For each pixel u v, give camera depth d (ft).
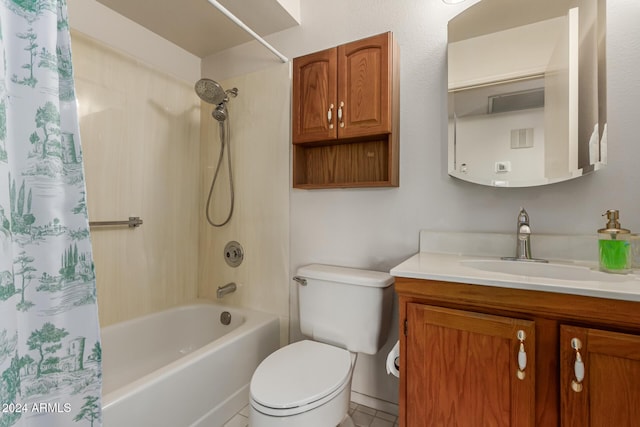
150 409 3.51
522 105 3.93
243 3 5.10
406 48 4.69
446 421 2.90
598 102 3.49
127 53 5.46
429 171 4.53
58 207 2.15
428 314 2.97
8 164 1.83
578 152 3.61
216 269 6.61
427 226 4.54
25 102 2.01
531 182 3.86
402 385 3.11
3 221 1.73
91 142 4.93
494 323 2.69
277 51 5.76
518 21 3.99
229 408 4.62
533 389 2.56
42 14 2.07
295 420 3.09
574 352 2.40
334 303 4.50
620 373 2.27
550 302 2.50
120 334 5.14
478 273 2.96
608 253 2.97
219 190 6.56
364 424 4.49
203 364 4.20
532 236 3.83
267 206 5.95
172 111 6.30
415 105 4.62
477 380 2.77
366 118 4.35
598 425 2.33
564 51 3.72
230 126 6.41
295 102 4.98
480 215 4.21
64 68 2.27
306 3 5.59
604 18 3.47
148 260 5.83
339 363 3.89
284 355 4.08
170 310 6.02
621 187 3.47
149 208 5.85
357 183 4.64
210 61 6.75
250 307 6.14
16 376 1.80
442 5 4.48
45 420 2.09
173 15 5.41
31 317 2.05
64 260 2.20
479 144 4.15
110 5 5.12
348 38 5.17
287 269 5.74
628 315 2.25
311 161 5.47
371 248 4.94
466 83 4.25
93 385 2.30
